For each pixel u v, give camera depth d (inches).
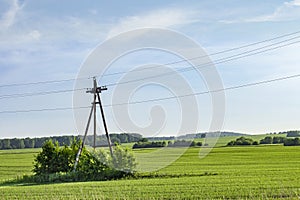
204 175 1417.3
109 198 921.5
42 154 1614.2
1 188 1227.9
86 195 981.2
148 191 1024.9
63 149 1617.9
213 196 928.3
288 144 3307.1
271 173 1438.2
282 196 888.9
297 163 1867.6
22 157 3021.7
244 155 2402.8
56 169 1596.9
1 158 2945.4
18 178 1556.3
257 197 888.9
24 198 978.1
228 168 1686.8
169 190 1034.7
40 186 1251.8
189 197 924.6
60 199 928.3
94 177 1407.5
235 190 1008.2
